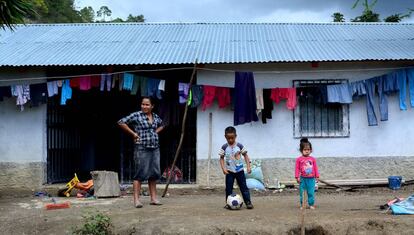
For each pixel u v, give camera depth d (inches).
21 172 430.3
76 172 506.0
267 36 474.6
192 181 442.9
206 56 411.2
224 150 307.0
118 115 496.1
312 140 426.0
